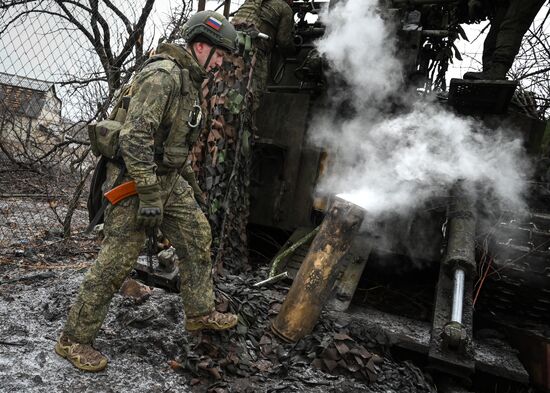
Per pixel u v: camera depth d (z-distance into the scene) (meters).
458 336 2.68
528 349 3.12
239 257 4.25
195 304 2.53
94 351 2.32
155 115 2.09
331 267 2.85
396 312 4.04
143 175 2.07
